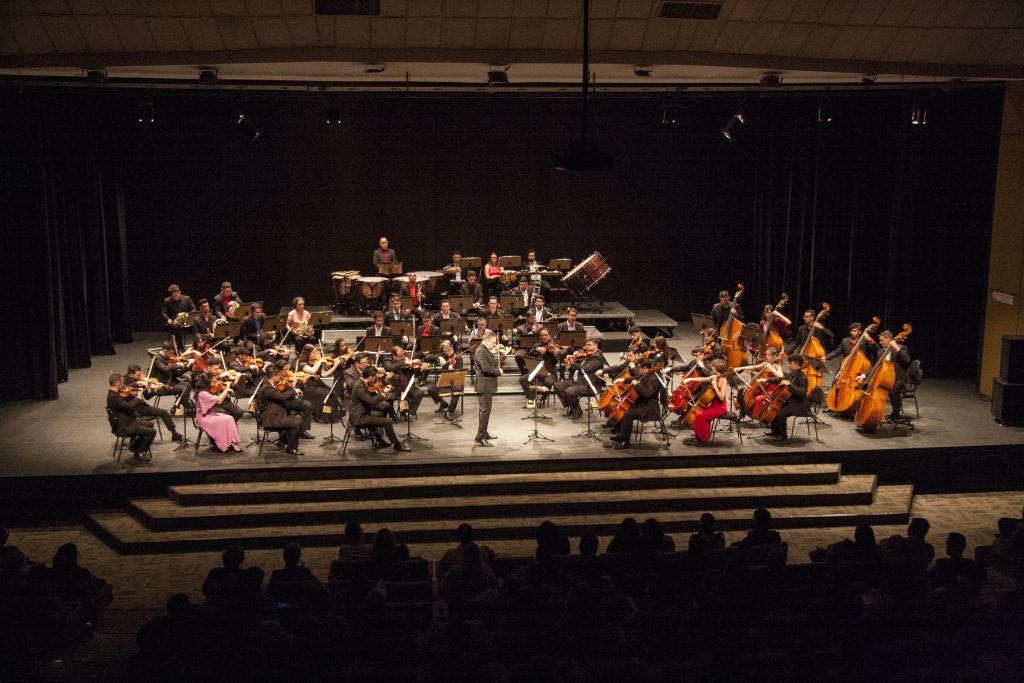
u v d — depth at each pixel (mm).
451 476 13320
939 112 16938
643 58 13461
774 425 14227
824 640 7820
